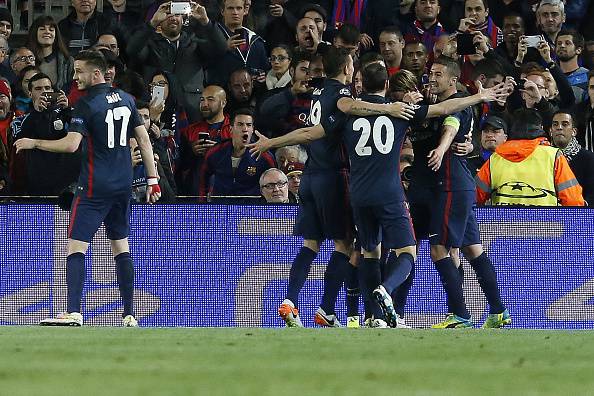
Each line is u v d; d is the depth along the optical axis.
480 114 45.12
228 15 48.44
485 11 50.47
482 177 40.44
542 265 39.56
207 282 39.09
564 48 48.66
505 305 39.53
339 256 35.19
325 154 34.34
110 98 32.47
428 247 39.31
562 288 39.62
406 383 15.98
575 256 39.62
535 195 39.81
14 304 38.81
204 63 47.88
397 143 32.81
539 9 50.19
